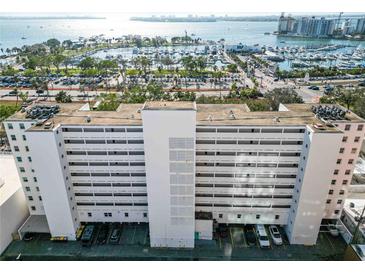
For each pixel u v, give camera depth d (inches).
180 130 2351.1
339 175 2741.1
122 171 2753.4
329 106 2970.0
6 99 6441.9
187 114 2293.3
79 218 2970.0
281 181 2728.8
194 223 2711.6
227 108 2962.6
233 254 2687.0
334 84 7839.6
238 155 2645.2
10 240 2824.8
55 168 2556.6
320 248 2748.5
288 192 2765.7
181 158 2443.4
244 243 2795.3
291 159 2635.3
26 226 2871.6
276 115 2746.1
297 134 2541.8
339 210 2906.0
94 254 2696.9
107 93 6565.0
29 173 2802.7
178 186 2546.8
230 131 2554.1
